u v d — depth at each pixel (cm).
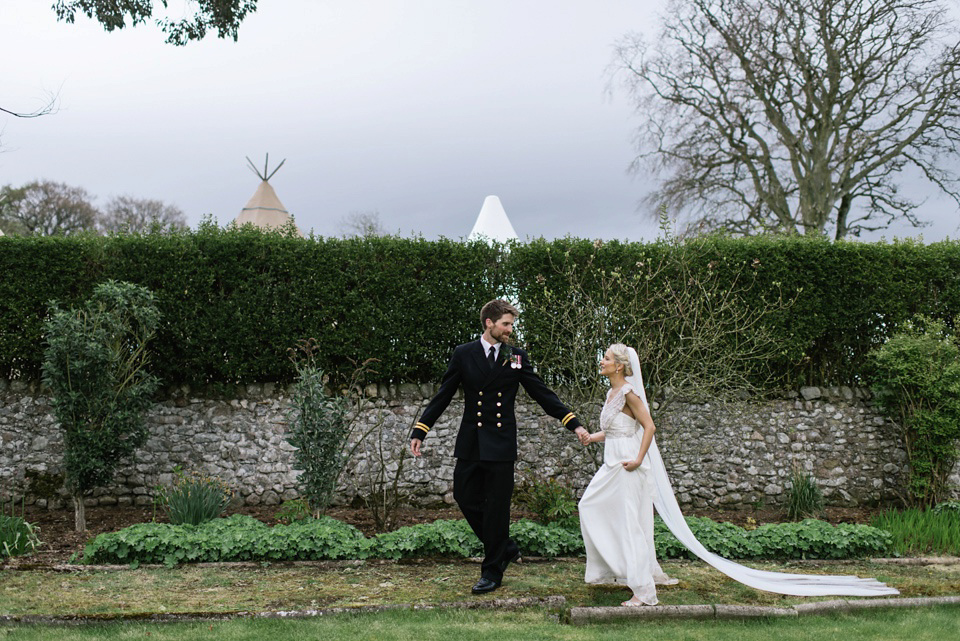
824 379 1059
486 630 490
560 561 700
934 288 1077
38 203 3125
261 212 1611
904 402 994
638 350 964
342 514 913
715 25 2022
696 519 788
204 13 1285
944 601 578
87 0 1202
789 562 718
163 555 666
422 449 989
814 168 2002
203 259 945
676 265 1005
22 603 545
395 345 978
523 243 1013
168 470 952
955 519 828
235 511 923
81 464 806
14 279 920
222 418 967
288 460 972
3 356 918
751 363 1027
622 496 568
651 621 526
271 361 957
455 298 990
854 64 1919
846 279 1044
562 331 957
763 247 1030
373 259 976
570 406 966
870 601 568
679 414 1020
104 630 488
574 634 486
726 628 509
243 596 573
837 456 1045
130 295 859
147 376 887
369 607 536
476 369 607
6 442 935
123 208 3428
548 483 817
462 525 740
